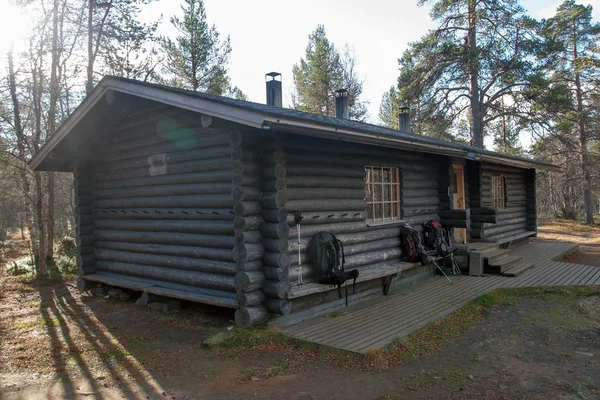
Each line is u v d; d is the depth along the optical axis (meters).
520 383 4.07
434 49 20.20
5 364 4.97
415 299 7.17
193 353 5.13
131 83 6.18
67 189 23.27
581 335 5.40
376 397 3.85
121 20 15.00
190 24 19.64
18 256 18.27
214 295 6.25
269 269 5.75
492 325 5.95
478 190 11.48
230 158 6.06
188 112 6.34
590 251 13.91
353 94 27.05
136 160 7.62
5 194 24.92
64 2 13.70
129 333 6.06
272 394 3.98
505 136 24.81
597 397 3.73
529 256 11.40
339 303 6.68
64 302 8.17
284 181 5.83
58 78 13.47
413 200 8.97
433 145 7.89
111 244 8.34
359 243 7.36
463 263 9.39
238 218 5.63
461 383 4.10
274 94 9.14
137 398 4.03
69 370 4.77
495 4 19.55
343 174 7.09
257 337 5.26
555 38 19.78
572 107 20.33
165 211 7.06
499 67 19.77
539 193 37.31
